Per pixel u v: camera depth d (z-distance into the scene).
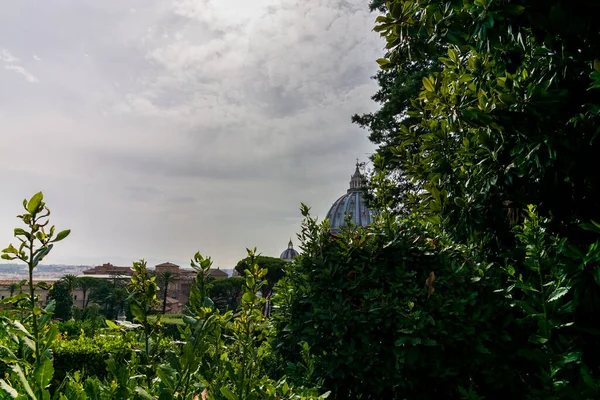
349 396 3.22
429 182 3.81
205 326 1.15
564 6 1.97
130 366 1.38
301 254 3.89
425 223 4.06
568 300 2.27
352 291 3.34
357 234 3.74
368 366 2.96
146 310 1.37
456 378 2.89
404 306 3.05
